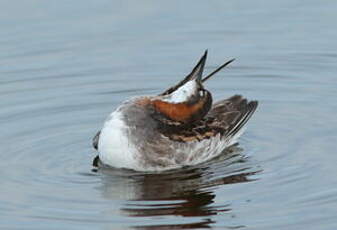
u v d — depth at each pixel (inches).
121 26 742.5
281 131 569.0
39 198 474.9
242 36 724.7
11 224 442.3
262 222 435.5
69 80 664.4
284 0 789.9
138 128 502.6
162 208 458.6
